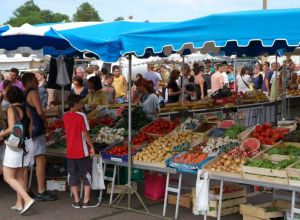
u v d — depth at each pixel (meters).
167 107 12.46
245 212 6.57
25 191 7.16
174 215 7.05
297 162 5.91
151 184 7.95
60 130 8.95
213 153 6.74
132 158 7.25
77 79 12.02
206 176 6.33
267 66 18.86
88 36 6.74
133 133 8.19
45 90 12.68
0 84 13.38
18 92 6.89
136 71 23.30
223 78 18.36
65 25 8.22
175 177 8.94
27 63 23.52
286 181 5.73
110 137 7.94
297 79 18.38
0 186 9.01
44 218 7.03
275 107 14.04
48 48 10.29
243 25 5.45
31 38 9.02
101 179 7.49
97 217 7.03
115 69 17.70
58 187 8.54
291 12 5.19
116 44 6.34
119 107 10.45
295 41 5.13
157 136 8.05
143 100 10.00
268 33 5.29
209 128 8.02
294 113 17.14
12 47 8.98
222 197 6.84
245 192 7.19
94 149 7.54
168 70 25.70
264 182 5.90
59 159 9.38
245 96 14.88
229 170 6.18
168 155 7.00
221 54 10.73
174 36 5.89
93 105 10.20
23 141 6.89
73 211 7.34
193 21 5.79
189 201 7.41
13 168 6.98
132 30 6.62
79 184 7.70
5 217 7.09
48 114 11.02
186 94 14.77
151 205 7.61
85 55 10.58
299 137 6.75
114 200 7.70
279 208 6.57
